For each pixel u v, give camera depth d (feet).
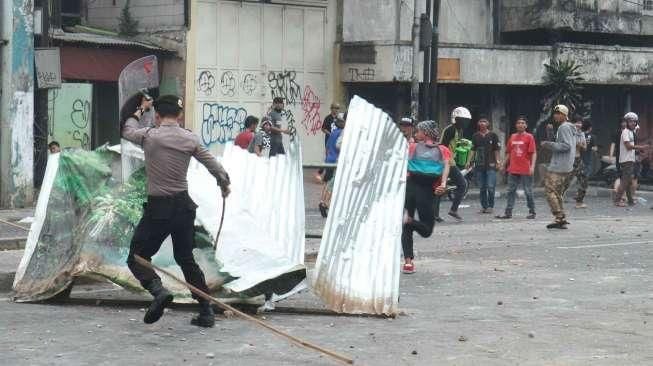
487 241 74.49
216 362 35.60
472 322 43.96
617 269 60.44
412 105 121.90
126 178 46.57
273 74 130.00
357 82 132.77
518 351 38.45
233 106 127.44
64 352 36.70
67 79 114.01
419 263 62.44
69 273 45.21
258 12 128.57
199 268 41.09
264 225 46.50
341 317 44.42
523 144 91.97
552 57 137.08
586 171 106.22
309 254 62.49
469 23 141.79
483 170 97.66
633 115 108.68
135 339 38.93
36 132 100.07
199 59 124.47
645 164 140.97
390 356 37.29
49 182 47.21
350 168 46.01
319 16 132.57
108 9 129.39
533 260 64.18
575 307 47.85
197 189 46.11
